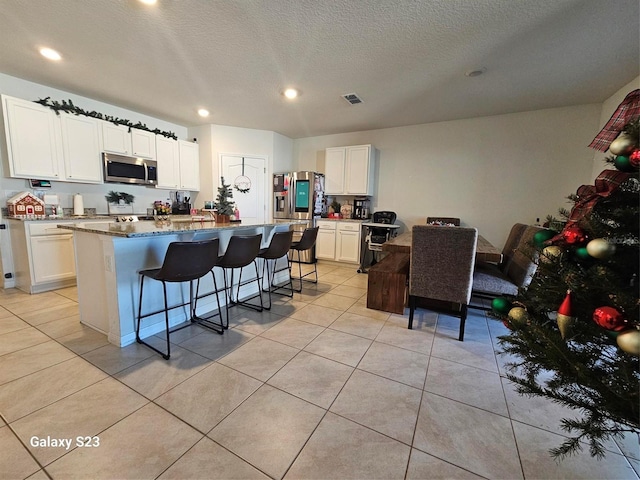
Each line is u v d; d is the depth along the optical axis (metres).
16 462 1.16
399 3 1.90
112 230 2.04
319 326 2.54
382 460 1.22
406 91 3.33
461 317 2.31
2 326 2.38
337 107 3.93
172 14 2.04
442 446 1.30
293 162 5.96
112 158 3.92
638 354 0.77
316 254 5.25
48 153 3.34
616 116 1.02
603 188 0.95
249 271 3.39
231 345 2.17
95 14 2.05
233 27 2.19
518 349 1.19
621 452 1.30
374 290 2.97
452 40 2.30
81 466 1.15
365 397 1.62
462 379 1.81
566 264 1.03
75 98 3.66
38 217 3.19
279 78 3.06
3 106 2.98
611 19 2.00
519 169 4.07
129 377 1.74
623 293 0.85
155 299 2.34
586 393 1.00
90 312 2.33
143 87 3.37
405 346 2.21
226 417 1.44
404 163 4.86
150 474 1.13
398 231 4.95
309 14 2.02
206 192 5.14
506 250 3.19
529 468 1.20
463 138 4.38
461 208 4.48
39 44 2.46
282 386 1.70
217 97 3.64
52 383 1.66
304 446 1.28
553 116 3.82
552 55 2.49
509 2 1.86
